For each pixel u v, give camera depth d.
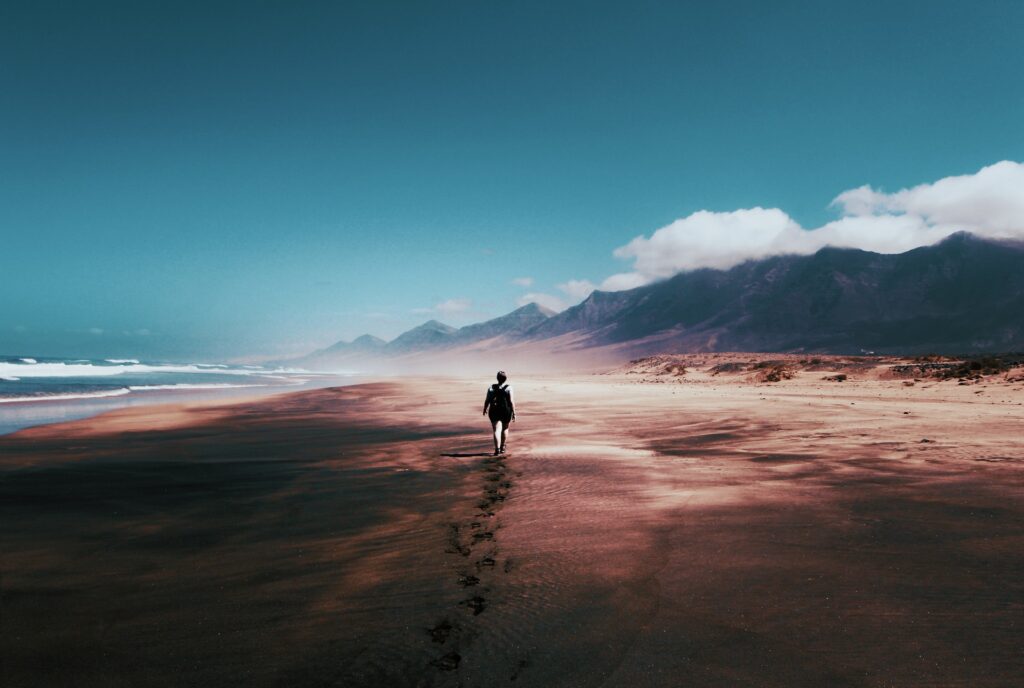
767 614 4.23
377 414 22.91
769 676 3.38
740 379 46.84
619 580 5.00
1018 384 25.58
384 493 8.88
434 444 14.25
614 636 3.96
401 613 4.43
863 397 25.28
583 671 3.50
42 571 5.51
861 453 10.98
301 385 60.88
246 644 3.96
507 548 6.03
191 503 8.33
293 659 3.74
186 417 21.66
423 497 8.57
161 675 3.57
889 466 9.69
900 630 3.94
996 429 13.33
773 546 5.80
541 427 17.27
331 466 11.29
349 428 17.95
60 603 4.72
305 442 14.78
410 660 3.69
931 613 4.20
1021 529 6.18
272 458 12.28
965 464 9.62
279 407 26.69
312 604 4.65
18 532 6.88
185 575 5.38
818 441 12.62
